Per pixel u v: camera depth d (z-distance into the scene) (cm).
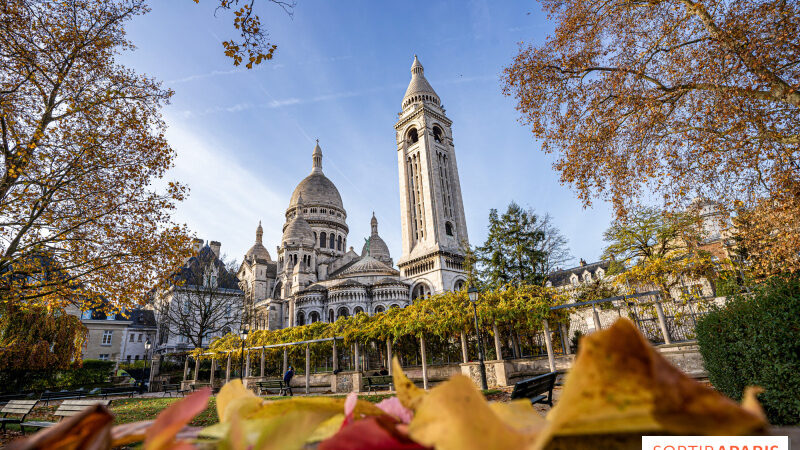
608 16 1286
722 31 1005
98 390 2628
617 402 41
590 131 1339
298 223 7488
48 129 1229
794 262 957
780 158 1025
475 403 60
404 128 7188
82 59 1284
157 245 1308
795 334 476
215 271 4494
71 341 2430
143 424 75
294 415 71
